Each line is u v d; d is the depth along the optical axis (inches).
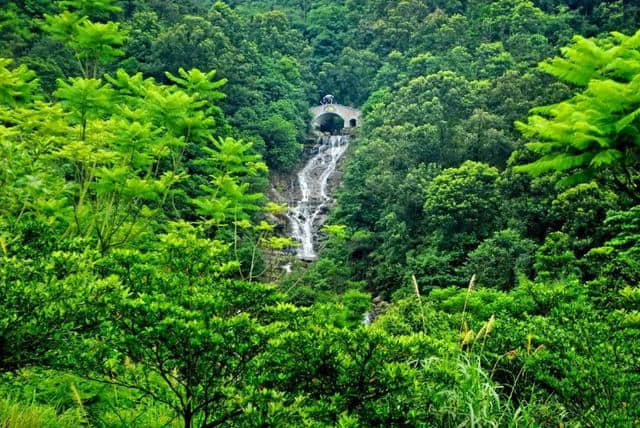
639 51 273.3
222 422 181.8
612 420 185.3
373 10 3181.6
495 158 1489.9
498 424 185.8
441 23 2635.3
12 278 177.5
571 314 283.7
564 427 206.7
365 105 2391.7
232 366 175.8
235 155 502.6
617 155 240.1
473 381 198.4
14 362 182.2
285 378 173.5
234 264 215.8
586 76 280.4
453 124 1657.2
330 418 165.9
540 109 300.4
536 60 2006.6
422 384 184.1
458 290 735.1
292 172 2086.6
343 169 2084.2
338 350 175.6
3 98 447.5
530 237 1116.5
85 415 227.9
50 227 228.7
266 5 3654.0
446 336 319.6
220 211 481.7
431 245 1232.8
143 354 180.9
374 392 176.1
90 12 513.7
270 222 1592.0
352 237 1451.8
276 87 2321.6
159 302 171.2
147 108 468.8
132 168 512.1
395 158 1585.9
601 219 868.0
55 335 175.9
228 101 1932.8
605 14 2372.0
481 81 1817.2
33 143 404.8
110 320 177.6
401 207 1409.9
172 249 213.0
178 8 2209.6
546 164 272.8
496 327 294.8
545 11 2635.3
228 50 2028.8
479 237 1187.3
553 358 226.4
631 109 239.5
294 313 200.4
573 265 716.7
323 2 3595.0
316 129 2655.0
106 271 205.9
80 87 436.1
